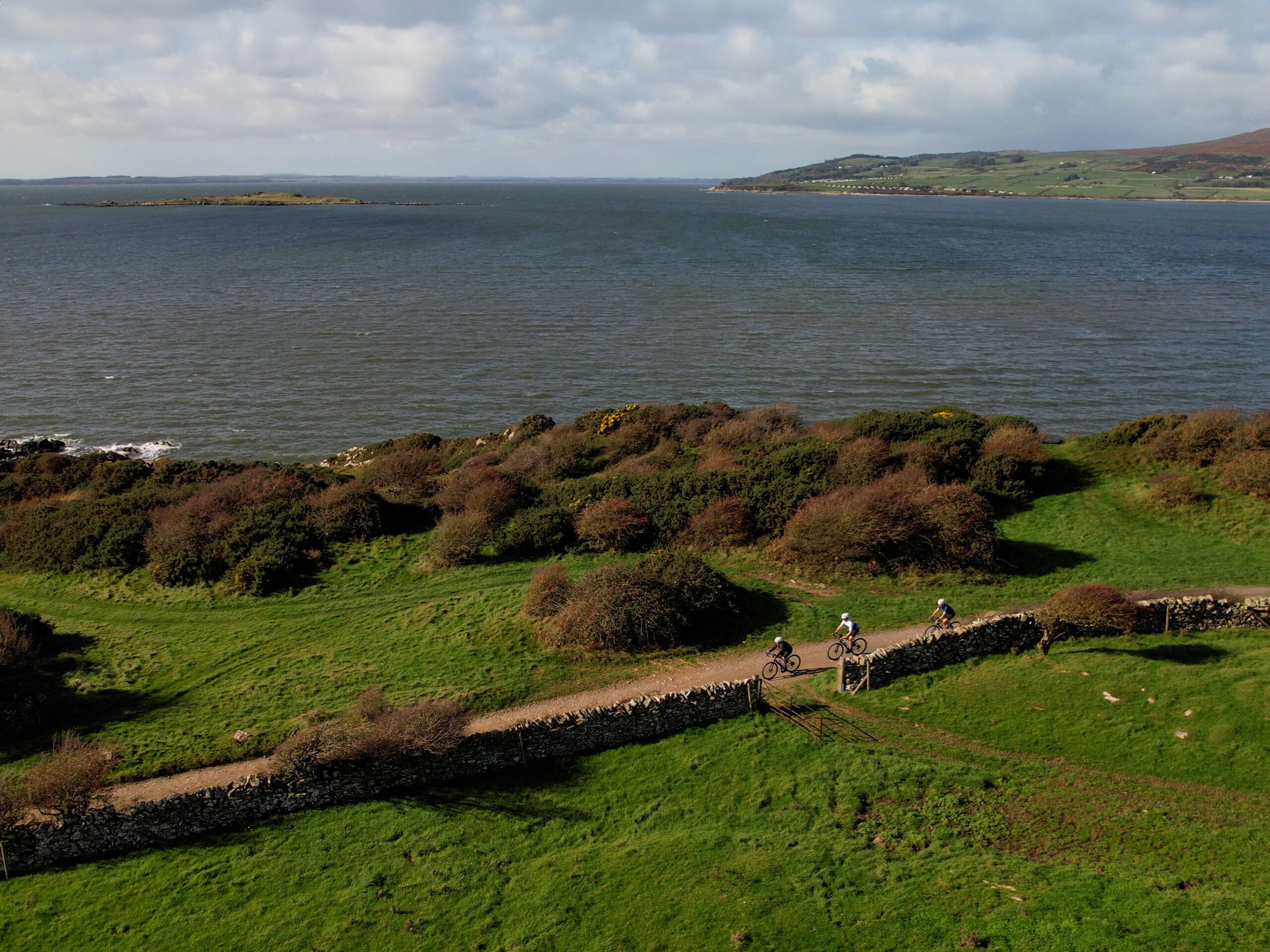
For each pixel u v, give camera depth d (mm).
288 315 107375
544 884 18375
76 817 19250
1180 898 16078
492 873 18859
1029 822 18844
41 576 35156
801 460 40500
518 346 90750
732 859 18609
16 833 18922
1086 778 19891
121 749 22781
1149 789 19297
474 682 25438
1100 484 40438
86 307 111062
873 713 23266
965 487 34094
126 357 85250
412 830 20109
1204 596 27094
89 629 30625
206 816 20031
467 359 85500
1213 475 38906
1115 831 18250
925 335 93938
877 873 17828
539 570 33812
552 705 24312
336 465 56781
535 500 40062
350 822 20375
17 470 53438
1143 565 32656
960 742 21766
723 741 22656
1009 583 31297
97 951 17078
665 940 16688
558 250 183625
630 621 27031
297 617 31109
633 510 36688
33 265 153750
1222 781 19219
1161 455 41219
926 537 32344
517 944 16922
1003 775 20391
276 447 62406
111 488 46531
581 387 75875
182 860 19328
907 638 27219
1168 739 20656
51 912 17969
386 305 114125
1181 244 195750
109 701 25688
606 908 17609
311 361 84625
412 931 17375
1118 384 73812
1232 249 184750
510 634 28125
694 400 72062
